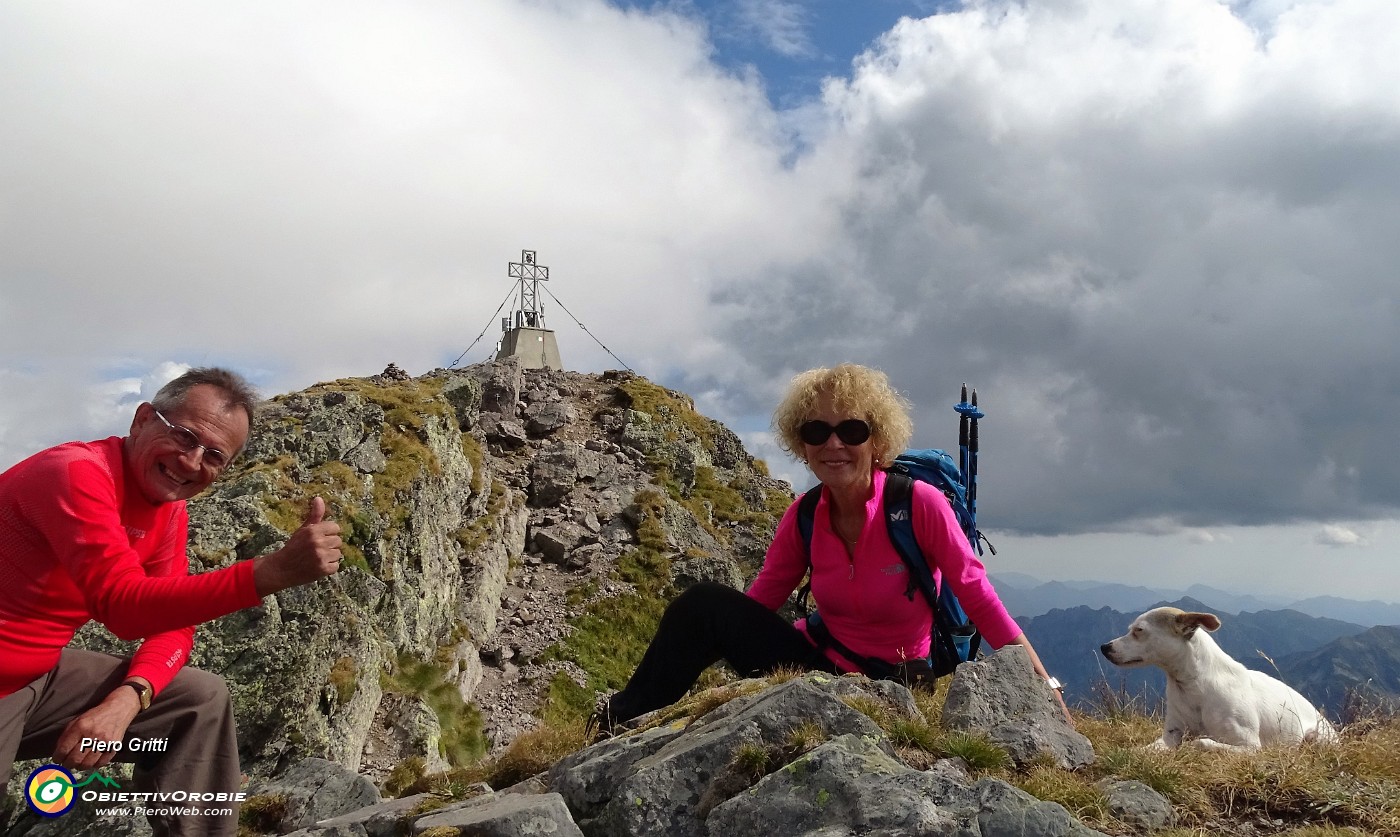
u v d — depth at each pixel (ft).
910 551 6.09
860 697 5.24
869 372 6.22
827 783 4.13
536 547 29.30
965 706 5.23
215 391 4.82
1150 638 7.00
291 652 15.14
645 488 32.42
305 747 14.82
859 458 6.07
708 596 6.54
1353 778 4.95
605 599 27.73
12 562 4.47
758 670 6.48
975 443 7.84
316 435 21.02
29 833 7.83
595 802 4.89
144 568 5.13
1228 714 6.71
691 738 4.95
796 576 6.90
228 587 4.32
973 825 3.73
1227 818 4.65
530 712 23.27
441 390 30.04
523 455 32.53
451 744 19.33
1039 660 5.82
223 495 17.15
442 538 24.12
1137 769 4.91
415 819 5.12
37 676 4.75
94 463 4.56
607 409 36.22
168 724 5.21
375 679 18.24
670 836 4.42
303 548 4.36
